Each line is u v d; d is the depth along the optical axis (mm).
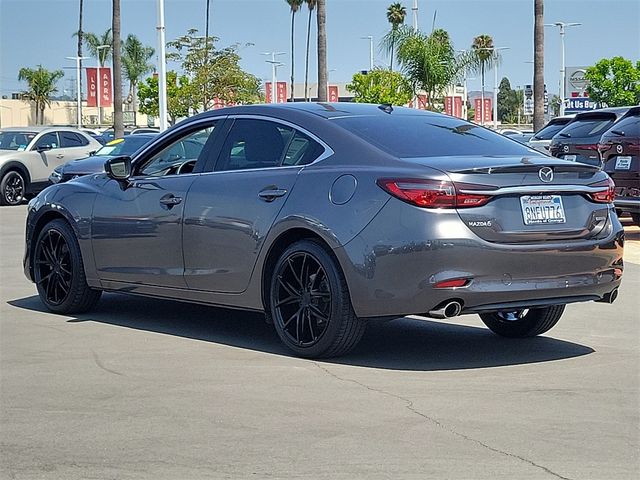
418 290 6117
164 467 4582
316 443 4910
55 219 8453
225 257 7109
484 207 6191
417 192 6137
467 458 4680
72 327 7887
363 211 6328
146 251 7688
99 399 5750
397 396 5773
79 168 18172
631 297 9453
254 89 46062
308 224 6543
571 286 6465
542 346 7234
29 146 23094
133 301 9102
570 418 5344
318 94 33438
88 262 8148
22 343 7285
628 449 4828
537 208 6375
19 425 5258
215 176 7316
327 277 6457
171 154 7840
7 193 22578
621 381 6160
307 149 6902
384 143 6695
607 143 13703
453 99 42094
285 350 7020
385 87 35688
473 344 7289
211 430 5133
